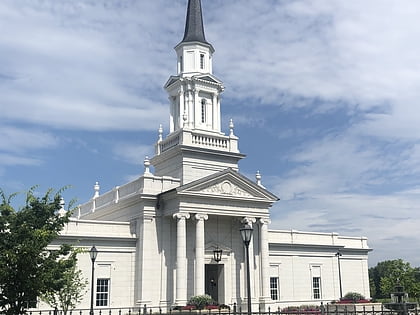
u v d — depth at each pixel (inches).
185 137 1873.8
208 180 1745.8
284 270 2129.7
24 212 916.0
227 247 1846.7
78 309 1503.4
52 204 958.4
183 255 1672.0
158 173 1989.4
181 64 2101.4
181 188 1681.8
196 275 1676.9
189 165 1856.5
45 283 871.7
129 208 1827.0
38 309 1501.0
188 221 1776.6
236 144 1988.2
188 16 2137.1
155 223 1738.4
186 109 2004.2
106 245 1680.6
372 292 4574.3
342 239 2417.6
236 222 1894.7
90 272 1633.9
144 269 1675.7
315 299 2196.1
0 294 856.3
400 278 3255.4
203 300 1585.9
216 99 2054.6
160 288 1691.7
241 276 1859.0
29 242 856.3
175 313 1477.6
